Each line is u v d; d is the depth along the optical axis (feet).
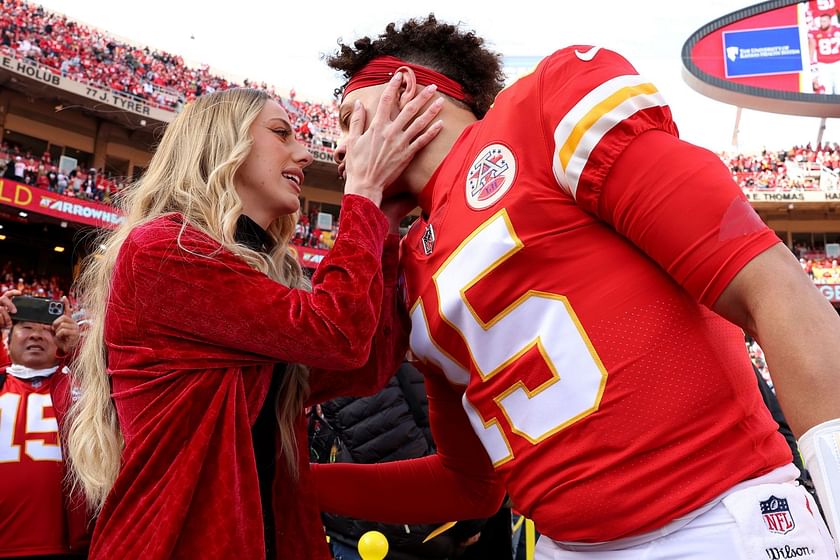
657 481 2.67
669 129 2.86
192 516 3.45
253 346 3.66
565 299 2.94
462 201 3.37
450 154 3.66
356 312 3.68
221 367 3.72
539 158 3.04
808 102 59.93
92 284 4.50
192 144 4.34
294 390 4.29
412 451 7.23
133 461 3.54
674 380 2.72
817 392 2.14
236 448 3.63
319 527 4.19
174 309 3.67
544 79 3.10
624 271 2.86
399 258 4.26
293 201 4.60
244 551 3.46
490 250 3.10
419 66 4.01
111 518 3.53
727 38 62.49
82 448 4.03
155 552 3.28
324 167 72.95
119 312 3.84
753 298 2.37
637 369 2.76
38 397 8.16
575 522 2.86
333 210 75.36
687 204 2.53
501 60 4.19
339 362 3.71
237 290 3.64
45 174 55.67
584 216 2.95
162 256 3.69
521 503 3.19
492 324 3.16
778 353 2.24
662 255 2.64
